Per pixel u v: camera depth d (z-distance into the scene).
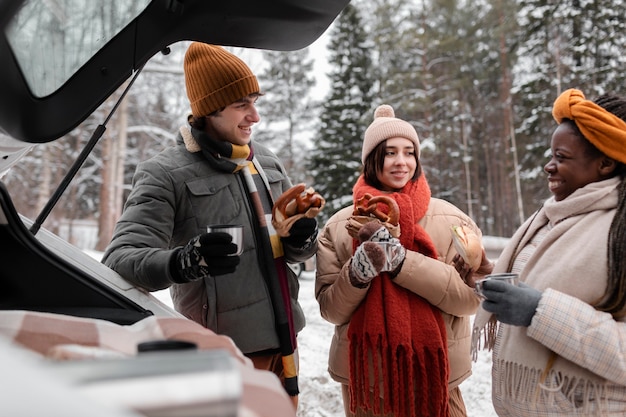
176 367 0.51
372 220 2.21
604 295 1.57
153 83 20.56
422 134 30.03
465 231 2.12
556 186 1.79
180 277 1.73
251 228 2.17
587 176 1.71
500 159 34.62
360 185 2.55
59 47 1.38
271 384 0.81
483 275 2.22
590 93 21.62
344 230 2.49
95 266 1.60
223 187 2.17
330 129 22.66
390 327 2.16
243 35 1.74
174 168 2.14
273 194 2.38
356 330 2.25
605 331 1.52
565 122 1.75
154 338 1.04
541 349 1.65
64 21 1.36
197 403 0.49
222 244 1.69
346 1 1.69
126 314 1.45
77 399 0.40
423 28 32.12
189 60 2.21
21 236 1.42
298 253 2.20
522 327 1.72
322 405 3.83
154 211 2.04
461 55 32.78
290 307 2.19
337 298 2.25
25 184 22.30
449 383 2.28
